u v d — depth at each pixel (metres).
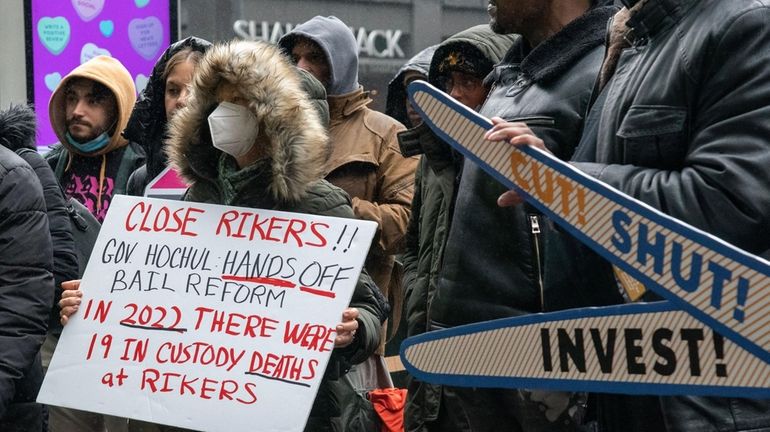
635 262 2.77
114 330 4.75
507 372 3.02
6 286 4.88
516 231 4.29
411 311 5.34
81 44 8.73
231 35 9.65
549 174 2.93
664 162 3.45
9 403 4.94
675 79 3.41
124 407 4.66
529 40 4.59
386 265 6.50
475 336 3.07
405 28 10.22
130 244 4.84
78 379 4.74
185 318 4.68
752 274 2.62
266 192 4.75
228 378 4.58
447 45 5.52
